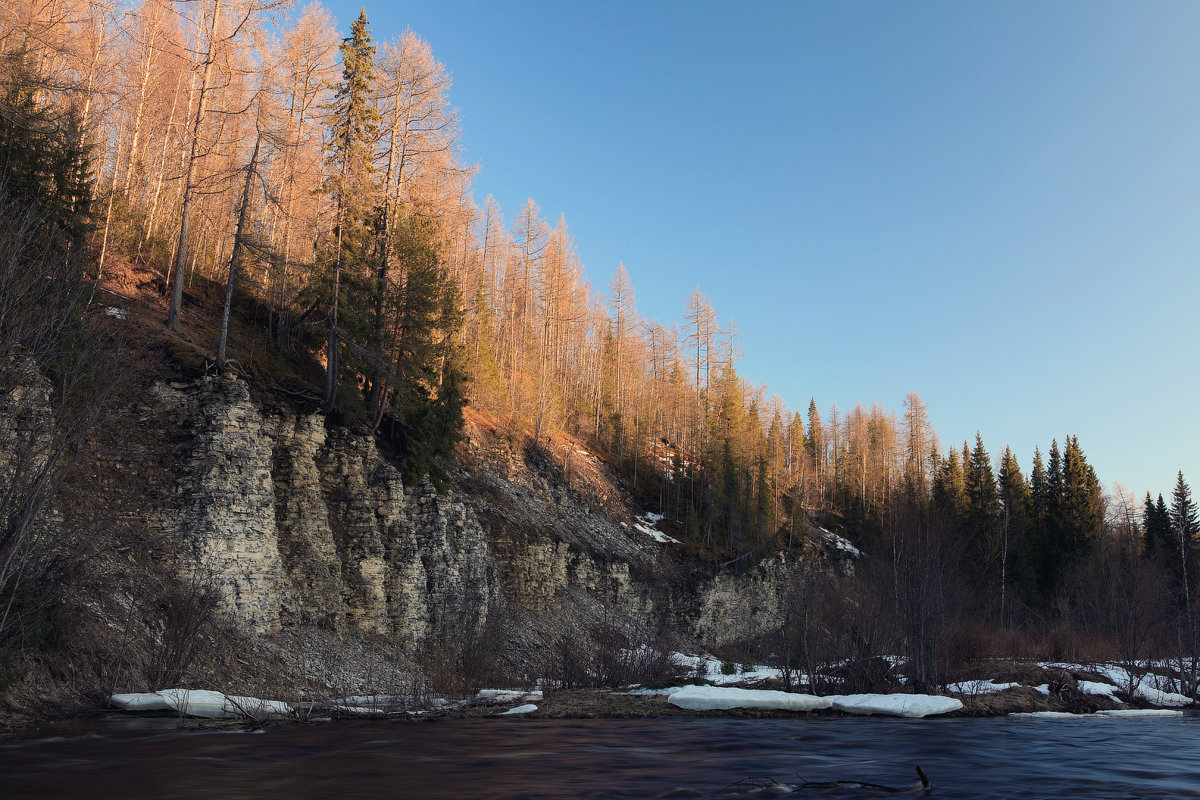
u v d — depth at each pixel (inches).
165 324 1086.4
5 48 922.7
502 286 3056.1
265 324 1348.4
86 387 741.9
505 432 2079.2
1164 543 2817.4
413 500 1320.1
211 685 770.2
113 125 1555.1
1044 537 3051.2
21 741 522.6
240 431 992.2
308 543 1069.8
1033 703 1058.1
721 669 1423.5
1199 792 498.6
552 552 1750.7
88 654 685.3
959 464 4104.3
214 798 396.2
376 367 1316.4
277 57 1555.1
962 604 1239.5
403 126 1406.3
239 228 1085.1
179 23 1542.8
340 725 723.4
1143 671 1331.2
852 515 3644.2
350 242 1284.4
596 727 782.5
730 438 2726.4
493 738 680.4
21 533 586.2
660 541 2377.0
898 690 1109.7
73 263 760.3
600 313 3806.6
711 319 3607.3
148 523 863.7
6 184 730.2
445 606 1277.1
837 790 483.8
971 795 479.5
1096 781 535.2
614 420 2970.0
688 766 563.8
